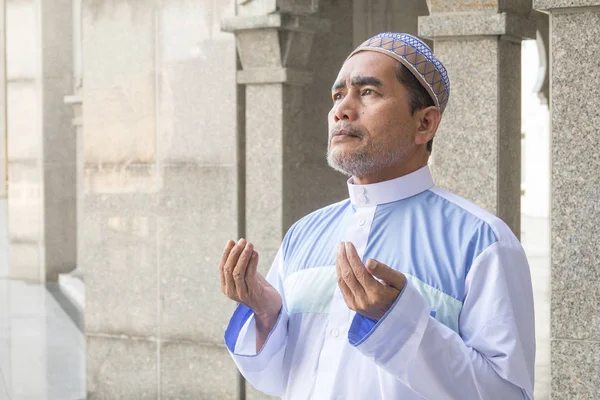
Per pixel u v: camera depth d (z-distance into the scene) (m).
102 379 7.88
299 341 2.62
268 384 2.77
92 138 7.88
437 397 2.26
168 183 7.46
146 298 7.63
